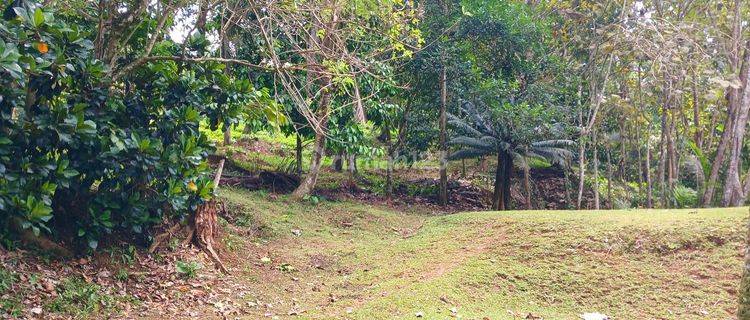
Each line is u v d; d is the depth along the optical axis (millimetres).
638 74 12812
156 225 7562
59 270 5969
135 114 6777
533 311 6348
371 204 14664
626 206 14828
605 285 6852
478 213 10438
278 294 7016
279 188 14188
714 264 6930
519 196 16656
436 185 17141
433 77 15273
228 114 7418
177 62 7160
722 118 14852
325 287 7422
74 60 5938
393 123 16891
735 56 11281
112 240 6914
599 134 15203
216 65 7297
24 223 5434
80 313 5281
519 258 7664
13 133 5656
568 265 7367
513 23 14977
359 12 8820
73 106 6016
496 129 14102
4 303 4941
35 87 5785
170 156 6555
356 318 5941
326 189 15180
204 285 6789
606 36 12797
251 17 10477
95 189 6930
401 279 7414
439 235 9438
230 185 13430
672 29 11047
